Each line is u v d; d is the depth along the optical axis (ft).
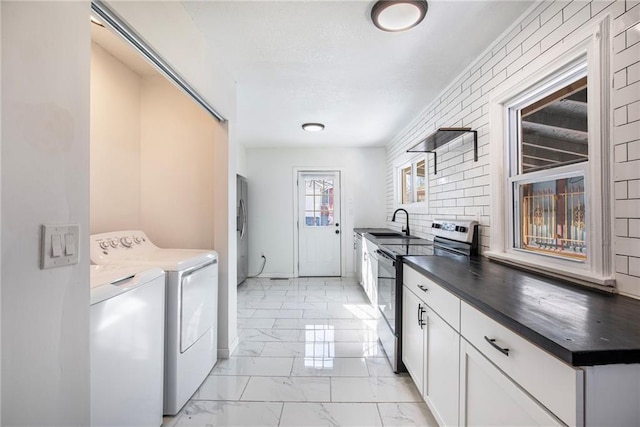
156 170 8.21
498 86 6.17
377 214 17.34
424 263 6.00
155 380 5.08
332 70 7.59
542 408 2.64
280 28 5.82
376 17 5.32
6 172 2.21
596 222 4.08
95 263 5.56
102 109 6.82
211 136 8.08
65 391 2.69
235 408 5.87
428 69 7.56
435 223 8.86
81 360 2.85
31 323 2.40
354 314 11.19
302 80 8.19
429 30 5.87
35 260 2.42
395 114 11.24
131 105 7.83
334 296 13.53
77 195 2.80
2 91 2.18
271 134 14.24
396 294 7.04
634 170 3.63
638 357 2.32
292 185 17.25
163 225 8.20
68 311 2.72
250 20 5.57
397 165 14.35
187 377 6.00
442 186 9.12
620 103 3.78
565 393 2.39
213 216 8.07
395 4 5.00
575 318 2.99
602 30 3.95
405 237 11.98
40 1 2.45
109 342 4.03
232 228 8.14
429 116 10.09
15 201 2.27
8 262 2.23
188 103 8.13
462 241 7.18
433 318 5.17
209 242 8.11
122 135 7.48
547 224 5.31
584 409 2.30
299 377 6.97
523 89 5.47
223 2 5.08
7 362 2.23
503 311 3.18
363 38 6.15
